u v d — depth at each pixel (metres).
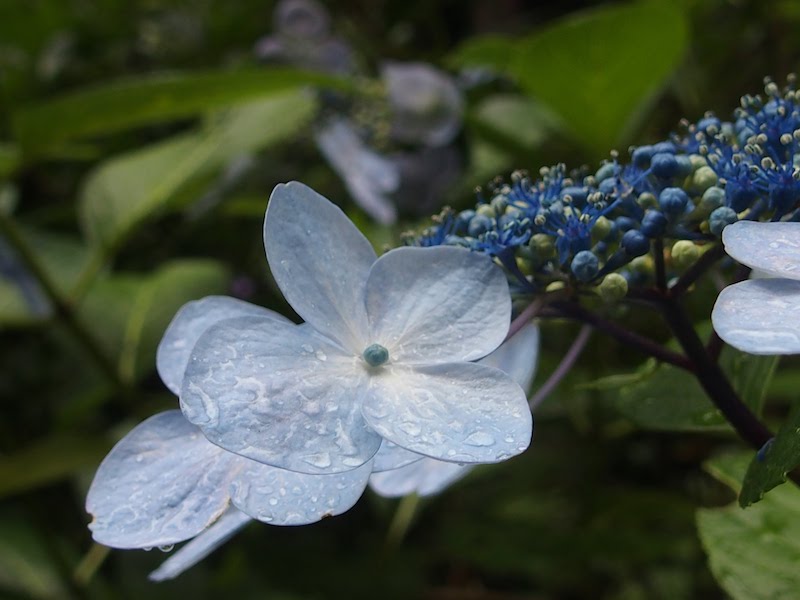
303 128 0.42
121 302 0.40
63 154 0.38
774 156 0.21
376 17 0.53
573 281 0.21
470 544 0.38
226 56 0.53
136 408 0.38
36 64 0.51
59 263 0.41
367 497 0.37
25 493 0.35
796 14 0.42
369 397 0.19
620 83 0.35
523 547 0.37
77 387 0.43
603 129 0.37
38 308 0.37
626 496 0.36
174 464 0.20
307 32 0.44
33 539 0.40
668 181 0.21
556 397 0.34
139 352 0.38
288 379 0.19
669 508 0.36
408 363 0.20
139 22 0.52
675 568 0.38
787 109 0.21
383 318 0.20
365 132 0.41
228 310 0.21
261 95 0.35
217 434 0.19
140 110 0.34
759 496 0.20
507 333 0.20
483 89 0.47
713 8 0.44
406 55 0.51
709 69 0.45
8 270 0.36
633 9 0.32
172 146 0.40
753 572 0.24
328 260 0.20
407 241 0.22
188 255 0.49
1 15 0.51
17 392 0.43
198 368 0.19
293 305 0.20
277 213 0.20
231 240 0.48
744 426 0.22
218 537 0.20
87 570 0.34
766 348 0.18
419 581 0.39
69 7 0.51
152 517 0.20
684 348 0.22
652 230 0.21
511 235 0.21
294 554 0.40
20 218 0.46
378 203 0.38
